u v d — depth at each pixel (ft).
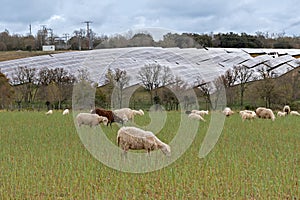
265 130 81.71
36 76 163.63
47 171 45.98
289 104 151.64
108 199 35.94
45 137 72.49
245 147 61.26
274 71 169.58
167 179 42.22
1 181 41.91
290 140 68.95
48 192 38.04
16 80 166.40
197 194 37.17
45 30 352.49
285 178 41.70
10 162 50.67
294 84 155.84
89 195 37.27
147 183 41.16
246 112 102.99
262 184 39.17
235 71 140.87
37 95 163.12
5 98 163.84
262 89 149.79
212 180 41.34
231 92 141.18
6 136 75.00
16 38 336.70
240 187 38.99
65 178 42.83
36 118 112.06
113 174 44.50
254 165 48.24
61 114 125.59
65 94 151.94
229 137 71.46
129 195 37.14
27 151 58.80
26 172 45.57
